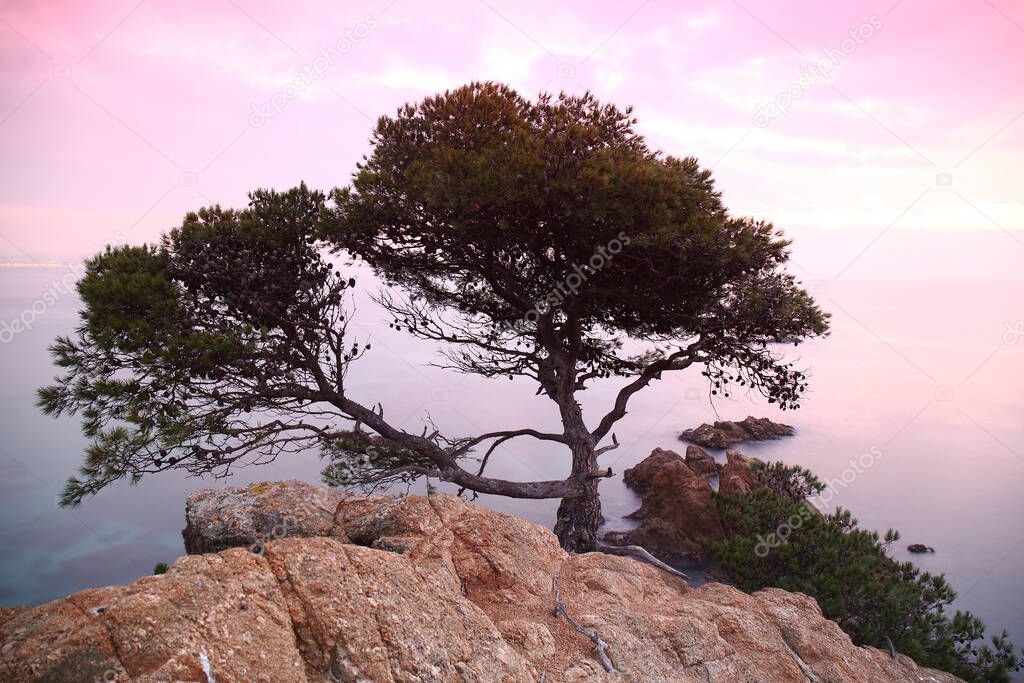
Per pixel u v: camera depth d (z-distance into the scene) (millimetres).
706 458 39906
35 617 4570
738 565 14336
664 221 12758
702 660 7668
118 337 11766
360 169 14273
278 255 13820
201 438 12930
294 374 14500
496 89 14523
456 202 12648
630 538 27391
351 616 5160
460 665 5422
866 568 13773
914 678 9617
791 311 14312
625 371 18656
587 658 6863
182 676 4113
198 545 8500
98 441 11617
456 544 8508
